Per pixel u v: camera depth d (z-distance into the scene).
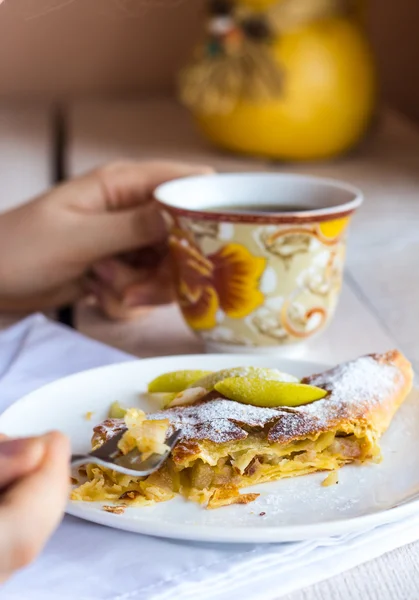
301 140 0.95
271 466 0.47
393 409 0.50
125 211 0.64
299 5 0.90
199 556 0.44
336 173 0.93
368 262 0.74
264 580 0.43
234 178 0.62
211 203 0.61
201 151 1.03
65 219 0.65
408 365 0.52
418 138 1.11
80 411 0.52
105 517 0.44
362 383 0.50
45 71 1.32
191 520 0.45
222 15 0.92
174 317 0.66
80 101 1.33
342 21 0.94
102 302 0.65
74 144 1.07
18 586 0.42
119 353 0.58
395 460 0.48
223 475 0.47
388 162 0.98
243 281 0.56
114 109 1.28
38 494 0.38
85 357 0.58
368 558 0.44
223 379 0.51
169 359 0.55
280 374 0.51
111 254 0.65
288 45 0.91
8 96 1.33
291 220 0.55
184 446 0.46
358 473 0.48
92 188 0.66
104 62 1.32
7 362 0.58
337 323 0.64
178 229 0.57
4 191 0.91
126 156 1.01
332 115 0.94
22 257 0.65
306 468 0.48
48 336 0.60
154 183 0.67
